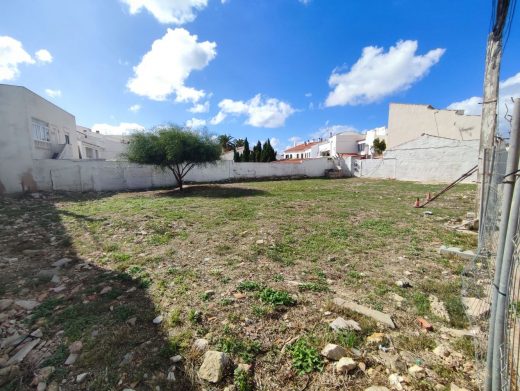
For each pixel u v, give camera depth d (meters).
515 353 1.59
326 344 2.25
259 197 11.53
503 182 1.55
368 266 3.97
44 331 2.52
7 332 2.52
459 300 2.95
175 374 2.00
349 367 1.98
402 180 20.11
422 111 22.69
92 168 15.27
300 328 2.49
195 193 13.50
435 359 2.11
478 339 2.26
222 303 2.90
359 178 23.39
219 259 4.28
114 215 7.74
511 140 1.52
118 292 3.22
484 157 4.16
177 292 3.19
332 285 3.38
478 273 3.46
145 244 5.12
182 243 5.14
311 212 8.03
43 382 1.95
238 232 5.84
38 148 14.18
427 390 1.82
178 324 2.58
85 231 6.09
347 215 7.54
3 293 3.29
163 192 14.48
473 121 20.31
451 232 5.68
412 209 8.39
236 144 53.22
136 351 2.23
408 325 2.55
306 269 3.88
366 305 2.90
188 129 14.26
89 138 23.78
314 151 48.03
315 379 1.94
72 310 2.84
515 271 1.53
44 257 4.50
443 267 3.92
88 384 1.93
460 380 1.90
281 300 2.92
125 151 14.81
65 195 12.97
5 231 6.16
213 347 2.25
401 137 24.02
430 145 19.14
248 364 2.06
